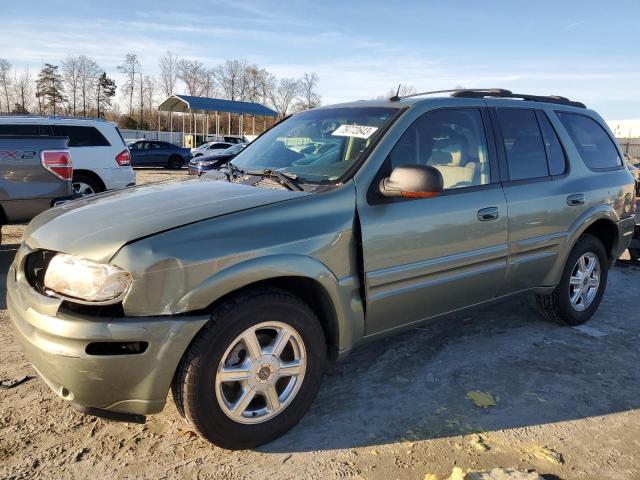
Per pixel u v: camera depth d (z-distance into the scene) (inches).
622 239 194.4
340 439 116.0
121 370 95.6
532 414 128.0
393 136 130.5
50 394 131.3
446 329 179.2
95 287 94.9
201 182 135.5
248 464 107.1
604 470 108.4
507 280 154.6
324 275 113.4
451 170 140.4
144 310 95.3
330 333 122.0
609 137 196.1
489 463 109.0
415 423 122.5
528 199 154.4
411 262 128.4
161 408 100.7
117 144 424.5
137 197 121.0
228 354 104.4
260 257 104.7
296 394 115.2
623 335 179.5
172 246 97.2
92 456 108.3
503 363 154.5
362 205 120.7
